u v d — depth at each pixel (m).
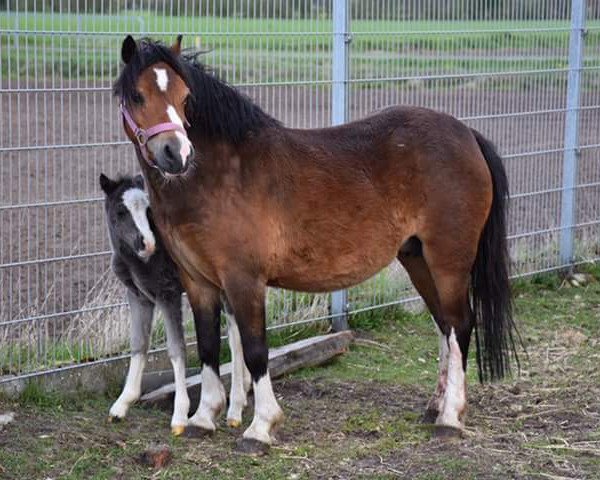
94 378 6.21
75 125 12.58
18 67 6.80
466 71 8.58
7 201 9.67
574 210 9.33
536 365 6.99
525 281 8.94
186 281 5.50
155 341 6.61
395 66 8.73
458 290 5.67
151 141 4.85
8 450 5.14
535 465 5.12
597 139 9.59
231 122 5.17
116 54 9.60
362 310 7.78
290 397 6.35
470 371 6.81
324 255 5.46
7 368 6.09
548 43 8.95
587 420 5.87
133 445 5.35
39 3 8.12
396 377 6.82
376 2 7.77
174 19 6.92
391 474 4.98
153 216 5.38
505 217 5.85
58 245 8.60
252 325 5.29
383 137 5.62
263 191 5.25
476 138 5.87
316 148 5.48
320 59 7.98
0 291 6.95
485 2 8.41
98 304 6.62
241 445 5.30
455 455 5.25
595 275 9.41
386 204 5.57
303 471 5.04
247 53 7.33
